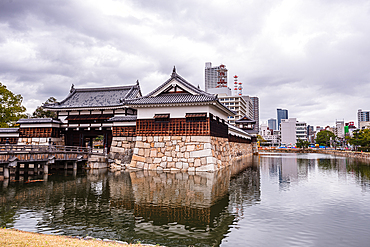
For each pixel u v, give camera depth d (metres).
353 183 23.50
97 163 34.38
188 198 16.80
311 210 14.26
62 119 41.38
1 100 43.94
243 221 12.34
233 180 24.42
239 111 127.88
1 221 12.23
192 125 30.56
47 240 9.23
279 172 31.81
